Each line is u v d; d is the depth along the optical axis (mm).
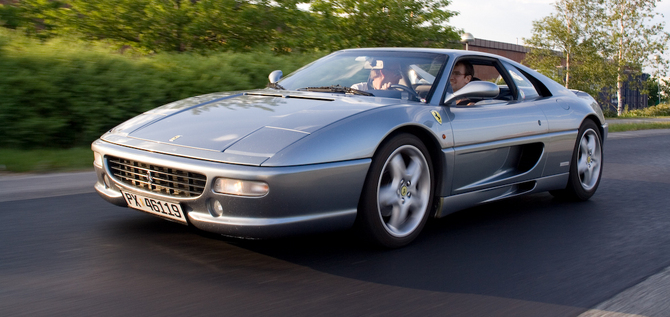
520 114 3732
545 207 4262
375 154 2766
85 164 5336
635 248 3234
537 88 4254
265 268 2598
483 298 2373
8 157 5266
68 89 6375
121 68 6898
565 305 2332
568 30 32188
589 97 4711
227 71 8070
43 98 6199
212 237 3006
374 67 3670
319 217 2572
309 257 2771
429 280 2555
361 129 2711
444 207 3236
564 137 4078
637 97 49031
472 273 2684
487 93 3275
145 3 10094
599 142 4562
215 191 2455
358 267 2672
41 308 2080
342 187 2605
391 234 2916
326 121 2713
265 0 11055
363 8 13445
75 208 3580
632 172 6320
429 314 2178
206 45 10984
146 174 2678
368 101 3104
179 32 10602
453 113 3275
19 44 6629
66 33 10000
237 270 2553
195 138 2664
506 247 3150
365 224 2793
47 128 6105
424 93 3336
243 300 2223
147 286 2328
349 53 4012
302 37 11492
